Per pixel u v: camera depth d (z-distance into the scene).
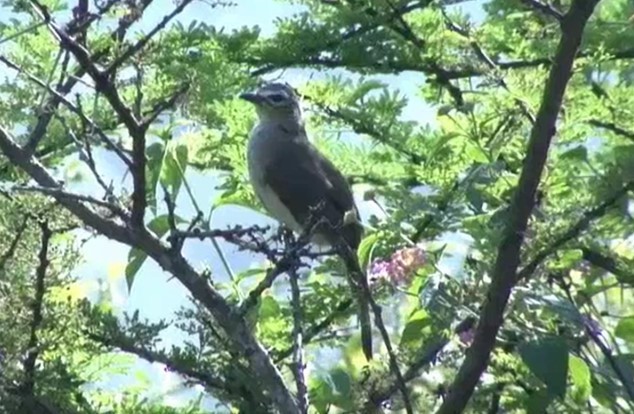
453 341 9.88
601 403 10.92
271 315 12.32
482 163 11.25
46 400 9.74
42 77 10.34
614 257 12.36
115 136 12.80
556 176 11.98
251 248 8.79
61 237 11.19
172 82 9.80
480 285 9.66
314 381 11.19
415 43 15.54
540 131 8.73
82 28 8.77
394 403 10.10
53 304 9.73
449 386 9.77
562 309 9.50
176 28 12.39
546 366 8.91
